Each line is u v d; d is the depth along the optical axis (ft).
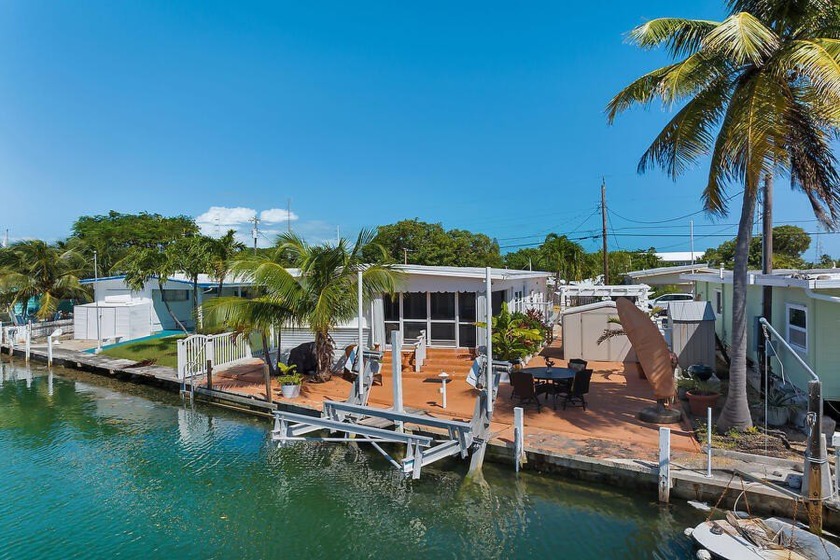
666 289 136.77
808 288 32.48
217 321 47.47
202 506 30.25
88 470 35.63
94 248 137.80
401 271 52.60
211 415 48.03
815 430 24.63
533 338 56.08
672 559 23.47
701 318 49.49
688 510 27.12
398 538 26.40
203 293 97.81
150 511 29.76
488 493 30.27
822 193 34.42
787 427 34.12
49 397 56.08
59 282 99.14
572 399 42.65
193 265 72.18
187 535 27.12
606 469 29.50
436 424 32.50
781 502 25.35
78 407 51.78
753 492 25.95
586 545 25.03
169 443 40.65
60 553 25.58
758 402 39.45
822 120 31.14
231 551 25.62
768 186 43.86
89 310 88.53
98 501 31.07
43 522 28.63
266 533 27.20
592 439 33.55
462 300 57.93
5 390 59.67
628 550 24.38
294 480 33.50
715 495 26.94
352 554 25.16
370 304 53.06
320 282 50.03
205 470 35.32
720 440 32.30
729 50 27.58
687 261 205.77
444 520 27.94
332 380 52.90
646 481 28.53
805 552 22.03
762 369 44.78
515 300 73.72
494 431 35.63
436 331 58.75
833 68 25.62
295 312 49.55
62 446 40.34
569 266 126.21
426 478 33.09
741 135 29.63
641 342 37.04
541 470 31.68
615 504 28.40
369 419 39.22
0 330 86.33
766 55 29.60
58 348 80.64
